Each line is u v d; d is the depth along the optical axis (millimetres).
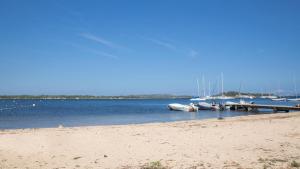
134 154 12227
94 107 96125
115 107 96562
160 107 96812
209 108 68938
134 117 48625
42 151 13000
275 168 9461
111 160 11234
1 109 78188
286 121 24891
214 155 11664
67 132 19094
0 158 11734
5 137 16594
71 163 10883
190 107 65312
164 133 18141
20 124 35406
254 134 16984
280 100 155500
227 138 15742
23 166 10547
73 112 65438
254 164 10062
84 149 13406
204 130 19312
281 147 13000
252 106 63594
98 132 18953
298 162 10203
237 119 30891
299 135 16422
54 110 74625
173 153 12242
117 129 21094
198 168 9766
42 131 20672
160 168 9859
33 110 73938
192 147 13453
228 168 9648
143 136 16938
